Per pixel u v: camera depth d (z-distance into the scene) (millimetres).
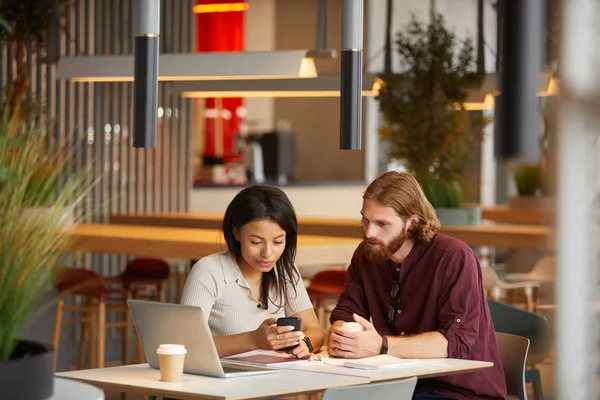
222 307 3205
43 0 6719
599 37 338
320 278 5977
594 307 340
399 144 7348
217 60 6102
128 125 7992
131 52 7898
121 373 2672
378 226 3184
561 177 347
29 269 1495
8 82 6703
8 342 1495
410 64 7254
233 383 2498
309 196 10344
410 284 3234
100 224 7379
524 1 367
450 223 7219
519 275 7258
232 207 3186
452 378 3152
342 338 2998
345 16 2525
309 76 6066
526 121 366
